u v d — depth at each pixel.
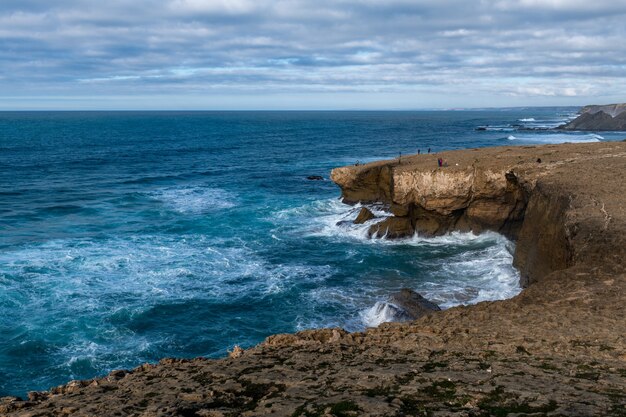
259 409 9.84
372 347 14.17
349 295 28.70
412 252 35.88
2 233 41.03
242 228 42.81
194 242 38.88
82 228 42.94
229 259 34.94
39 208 50.06
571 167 35.25
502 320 15.77
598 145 46.69
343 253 36.03
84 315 26.06
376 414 9.30
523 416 9.03
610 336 13.85
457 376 11.27
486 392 10.26
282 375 11.90
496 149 48.03
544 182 31.98
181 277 31.47
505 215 37.38
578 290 17.98
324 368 12.30
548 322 15.23
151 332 24.77
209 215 47.56
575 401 9.71
